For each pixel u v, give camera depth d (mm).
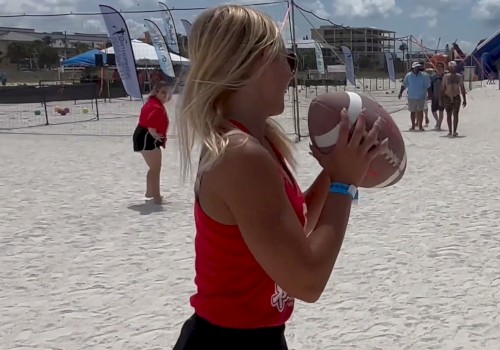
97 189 9727
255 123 1706
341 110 1735
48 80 61562
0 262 5988
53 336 4262
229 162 1569
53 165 12438
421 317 4402
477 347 3918
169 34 19734
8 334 4305
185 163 1750
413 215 7516
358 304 4676
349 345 3990
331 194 1691
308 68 30047
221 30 1642
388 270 5445
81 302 4879
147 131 8305
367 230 6836
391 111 25469
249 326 1710
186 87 1707
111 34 15984
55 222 7590
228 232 1647
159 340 4137
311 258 1582
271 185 1569
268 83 1682
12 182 10516
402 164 1833
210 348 1732
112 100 37719
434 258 5770
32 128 21062
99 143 16328
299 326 4301
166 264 5793
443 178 10008
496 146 13844
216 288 1708
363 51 40406
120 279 5402
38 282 5387
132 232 7012
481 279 5152
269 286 1707
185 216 7742
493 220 7160
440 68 17641
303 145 14094
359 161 1684
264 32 1651
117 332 4289
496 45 56719
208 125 1638
